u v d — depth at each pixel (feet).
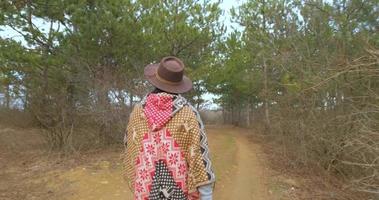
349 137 25.40
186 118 9.00
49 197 25.07
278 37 49.52
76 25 41.39
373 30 34.45
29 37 43.04
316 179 31.01
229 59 95.81
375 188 21.49
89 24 39.68
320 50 33.68
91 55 41.57
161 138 8.93
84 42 40.60
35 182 28.22
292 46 39.01
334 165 30.30
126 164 9.65
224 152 44.98
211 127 120.06
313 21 35.50
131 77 40.65
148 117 9.10
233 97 120.67
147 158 8.94
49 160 34.42
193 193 8.94
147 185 8.89
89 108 38.09
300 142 34.65
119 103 39.32
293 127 35.96
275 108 42.83
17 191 26.22
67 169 31.14
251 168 35.29
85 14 40.57
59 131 37.22
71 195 25.30
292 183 30.04
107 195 25.00
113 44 41.83
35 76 39.63
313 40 35.37
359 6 35.24
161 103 9.10
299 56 36.01
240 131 94.27
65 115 37.22
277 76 56.70
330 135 29.86
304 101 33.47
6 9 41.45
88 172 29.94
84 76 38.73
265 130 57.67
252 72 85.35
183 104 9.16
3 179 29.22
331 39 33.12
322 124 30.50
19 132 47.91
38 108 36.94
